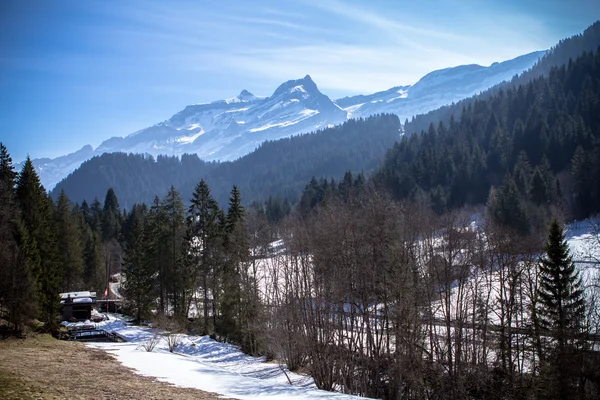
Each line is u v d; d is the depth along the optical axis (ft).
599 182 270.26
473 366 103.76
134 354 107.45
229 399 62.28
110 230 357.41
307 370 119.65
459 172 360.07
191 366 97.35
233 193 173.88
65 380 63.72
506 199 227.40
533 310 107.14
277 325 122.52
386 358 106.42
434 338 115.75
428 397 102.27
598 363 97.76
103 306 248.11
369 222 114.93
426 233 138.82
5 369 66.18
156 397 59.11
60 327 159.12
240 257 145.38
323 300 117.91
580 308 103.76
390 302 108.47
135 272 192.13
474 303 109.40
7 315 122.42
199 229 178.60
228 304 149.69
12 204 153.07
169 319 161.27
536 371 109.29
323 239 115.65
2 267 121.70
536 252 146.72
